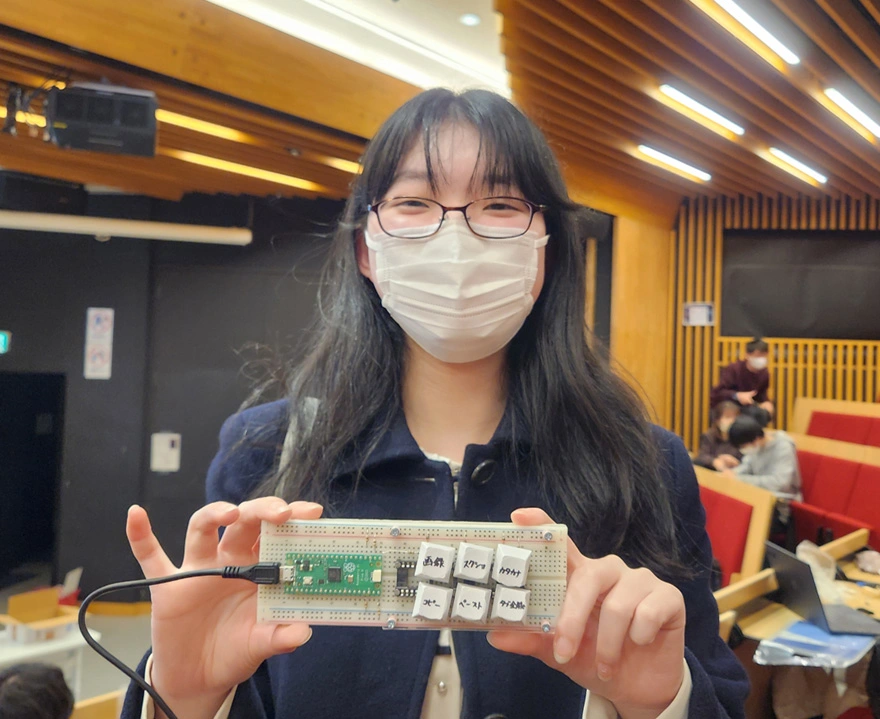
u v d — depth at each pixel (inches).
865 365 244.7
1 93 133.8
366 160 34.0
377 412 32.9
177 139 160.2
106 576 208.5
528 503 31.8
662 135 187.2
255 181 197.3
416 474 31.9
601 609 23.9
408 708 28.1
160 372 217.2
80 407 212.7
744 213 251.4
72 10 110.6
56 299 213.2
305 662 29.3
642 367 242.4
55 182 190.5
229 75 131.8
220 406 217.9
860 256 247.6
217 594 26.0
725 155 205.6
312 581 26.1
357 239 36.5
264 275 220.7
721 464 168.2
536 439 32.1
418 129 32.3
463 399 34.3
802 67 148.2
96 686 154.8
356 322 35.0
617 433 33.2
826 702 90.5
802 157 201.8
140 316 214.1
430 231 31.8
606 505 30.8
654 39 138.3
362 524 26.6
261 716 28.2
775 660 80.4
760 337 252.4
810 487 169.2
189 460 216.1
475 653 28.9
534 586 25.7
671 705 25.1
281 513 24.9
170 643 25.0
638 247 239.1
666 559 31.8
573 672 25.6
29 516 241.3
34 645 116.0
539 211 33.8
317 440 32.3
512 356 35.4
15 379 236.8
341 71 150.4
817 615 87.7
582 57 138.3
